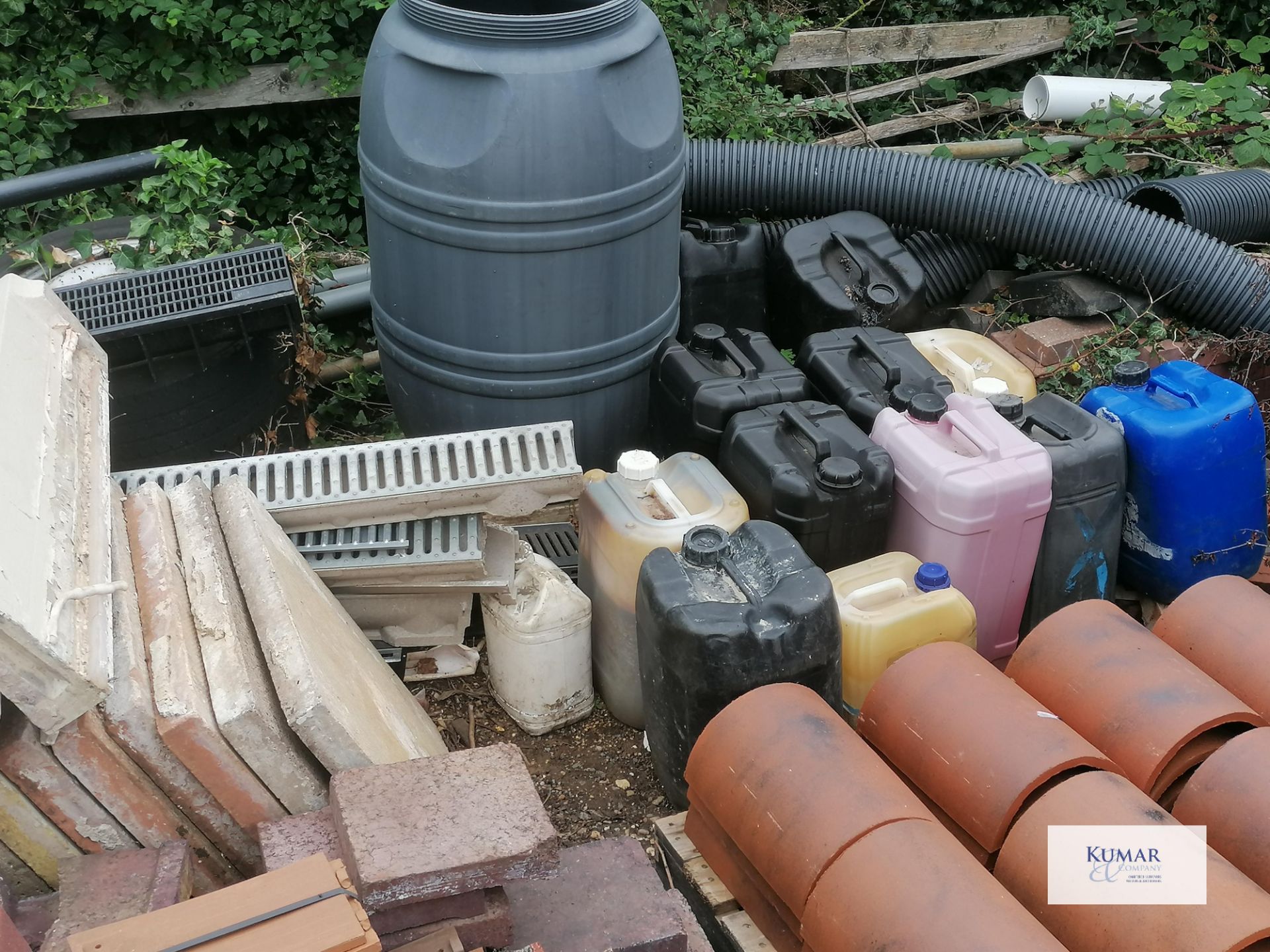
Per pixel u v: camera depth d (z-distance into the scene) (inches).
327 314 180.7
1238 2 256.7
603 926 82.4
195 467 117.5
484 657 131.8
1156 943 77.9
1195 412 129.8
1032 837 85.7
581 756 123.1
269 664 86.0
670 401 137.2
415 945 75.1
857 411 131.2
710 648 99.0
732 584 105.3
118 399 130.0
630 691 123.8
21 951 68.3
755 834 88.6
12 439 84.1
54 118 191.8
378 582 117.6
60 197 173.9
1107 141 204.5
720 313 168.1
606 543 118.0
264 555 96.9
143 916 68.1
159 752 80.4
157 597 88.6
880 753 100.7
